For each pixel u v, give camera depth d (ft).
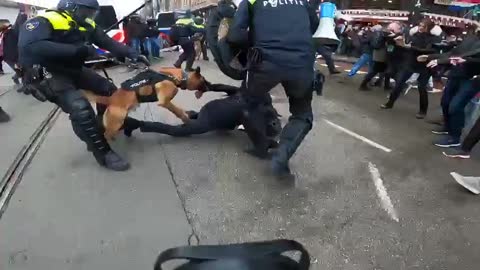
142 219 9.65
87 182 11.51
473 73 14.55
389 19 41.75
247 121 13.12
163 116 18.22
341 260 8.29
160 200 10.58
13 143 14.57
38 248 8.46
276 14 10.63
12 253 8.28
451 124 15.34
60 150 13.91
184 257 4.34
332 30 11.02
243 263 4.30
